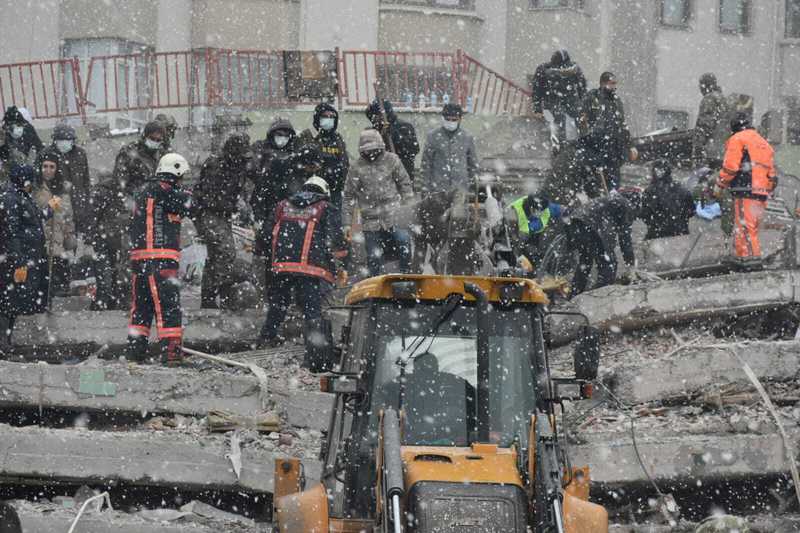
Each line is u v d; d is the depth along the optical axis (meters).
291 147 37.56
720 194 39.28
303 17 76.94
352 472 20.88
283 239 34.22
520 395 21.12
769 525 27.98
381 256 37.09
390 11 77.75
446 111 43.62
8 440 28.34
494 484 18.94
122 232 40.25
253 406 31.16
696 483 29.03
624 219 38.81
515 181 55.94
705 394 31.78
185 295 46.00
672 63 85.94
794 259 38.81
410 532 18.61
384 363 21.19
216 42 76.50
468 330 21.34
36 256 35.69
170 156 33.53
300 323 36.75
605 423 30.89
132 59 71.88
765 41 88.56
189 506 28.25
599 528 20.02
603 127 43.78
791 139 79.44
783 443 29.33
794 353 32.50
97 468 28.30
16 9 75.44
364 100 69.00
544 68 49.97
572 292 38.56
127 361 33.56
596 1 82.56
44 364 31.28
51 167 41.38
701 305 35.66
